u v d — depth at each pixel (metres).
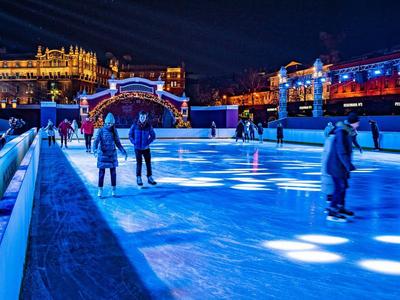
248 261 4.54
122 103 42.50
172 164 15.45
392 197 8.70
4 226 2.50
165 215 6.84
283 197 8.57
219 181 10.94
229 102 98.69
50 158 17.64
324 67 61.38
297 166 14.85
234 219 6.57
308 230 5.90
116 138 8.43
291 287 3.80
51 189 9.53
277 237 5.52
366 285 3.86
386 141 22.34
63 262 4.50
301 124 35.16
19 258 3.61
